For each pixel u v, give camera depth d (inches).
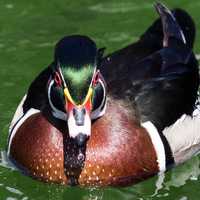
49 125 494.3
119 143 491.5
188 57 544.7
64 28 666.2
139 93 507.5
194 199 504.1
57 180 500.4
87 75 458.9
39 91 516.4
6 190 509.4
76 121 449.4
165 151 508.7
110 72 515.5
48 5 697.6
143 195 504.7
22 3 700.7
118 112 494.9
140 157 498.0
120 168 494.9
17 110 535.2
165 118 511.8
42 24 671.8
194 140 537.0
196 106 546.9
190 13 676.7
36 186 511.8
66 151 491.5
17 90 600.7
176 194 507.8
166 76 520.7
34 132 499.8
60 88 470.6
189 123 531.8
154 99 509.4
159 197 504.1
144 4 690.8
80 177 495.8
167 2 690.8
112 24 669.9
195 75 547.5
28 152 501.7
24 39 654.5
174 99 518.9
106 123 490.6
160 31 569.6
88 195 504.1
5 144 546.6
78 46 464.1
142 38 567.8
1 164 524.4
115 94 500.4
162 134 508.4
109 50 637.9
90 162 491.5
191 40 588.4
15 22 675.4
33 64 627.5
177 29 559.2
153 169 507.5
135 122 498.6
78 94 456.1
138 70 516.7
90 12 686.5
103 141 489.7
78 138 445.7
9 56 636.7
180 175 526.0
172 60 530.9
